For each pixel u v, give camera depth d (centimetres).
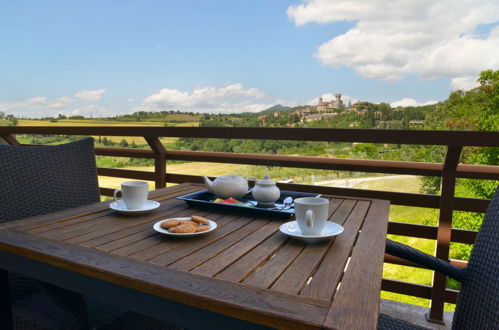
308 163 217
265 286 68
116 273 73
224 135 220
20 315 112
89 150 161
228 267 77
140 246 88
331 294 65
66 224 106
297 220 95
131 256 82
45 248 86
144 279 70
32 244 89
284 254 85
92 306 120
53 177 147
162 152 254
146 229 102
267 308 60
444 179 182
